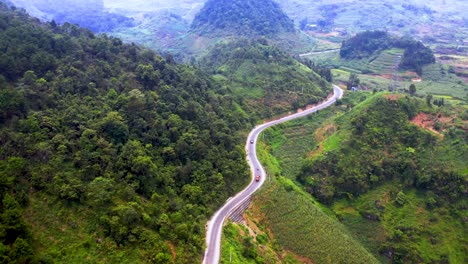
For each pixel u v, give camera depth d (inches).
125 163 2888.8
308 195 4023.1
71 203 2447.1
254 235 3149.6
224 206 3373.5
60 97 3304.6
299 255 3115.2
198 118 4005.9
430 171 3941.9
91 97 3481.8
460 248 3491.6
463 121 4328.3
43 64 3550.7
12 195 2309.3
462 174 3811.5
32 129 2770.7
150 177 2920.8
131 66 4256.9
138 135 3341.5
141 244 2399.1
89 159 2763.3
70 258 2194.9
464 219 3634.4
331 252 3144.7
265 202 3531.0
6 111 2768.2
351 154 4247.0
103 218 2394.2
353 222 3848.4
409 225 3673.7
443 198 3804.1
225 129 4195.4
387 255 3567.9
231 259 2682.1
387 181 4089.6
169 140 3464.6
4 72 3245.6
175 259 2470.5
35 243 2181.3
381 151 4234.7
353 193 4055.1
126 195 2655.0
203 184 3341.5
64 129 2979.8
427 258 3435.0
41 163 2591.0
